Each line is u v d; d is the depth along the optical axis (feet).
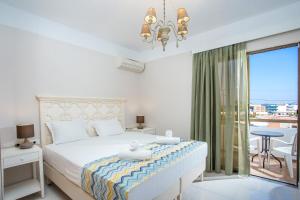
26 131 7.32
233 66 9.41
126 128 13.32
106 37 11.41
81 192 5.52
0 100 7.49
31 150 7.01
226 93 9.57
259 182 8.51
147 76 14.02
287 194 7.35
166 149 7.06
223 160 9.91
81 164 5.61
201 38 10.82
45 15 8.60
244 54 9.10
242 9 8.11
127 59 12.53
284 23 7.86
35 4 7.64
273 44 8.39
